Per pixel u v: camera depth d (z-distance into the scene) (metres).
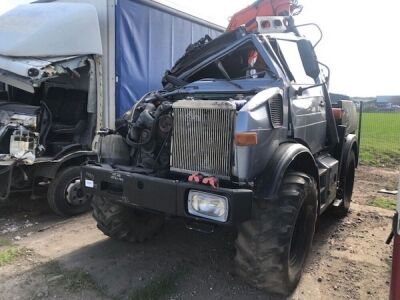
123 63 6.07
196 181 2.94
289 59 4.19
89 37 5.68
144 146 3.54
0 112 5.32
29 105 5.54
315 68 4.04
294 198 3.11
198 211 2.88
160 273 3.71
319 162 4.44
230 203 2.75
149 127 3.49
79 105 5.95
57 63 5.28
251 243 3.04
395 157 11.16
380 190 7.25
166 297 3.29
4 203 6.07
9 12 6.07
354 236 4.82
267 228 3.02
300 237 3.54
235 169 2.95
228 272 3.77
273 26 4.55
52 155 5.62
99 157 3.87
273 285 3.13
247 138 2.86
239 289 3.46
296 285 3.46
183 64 4.54
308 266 3.98
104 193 3.41
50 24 5.44
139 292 3.33
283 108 3.51
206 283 3.55
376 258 4.19
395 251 2.17
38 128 5.33
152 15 6.59
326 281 3.68
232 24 5.64
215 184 2.85
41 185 5.98
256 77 3.90
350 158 5.48
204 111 3.05
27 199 6.31
